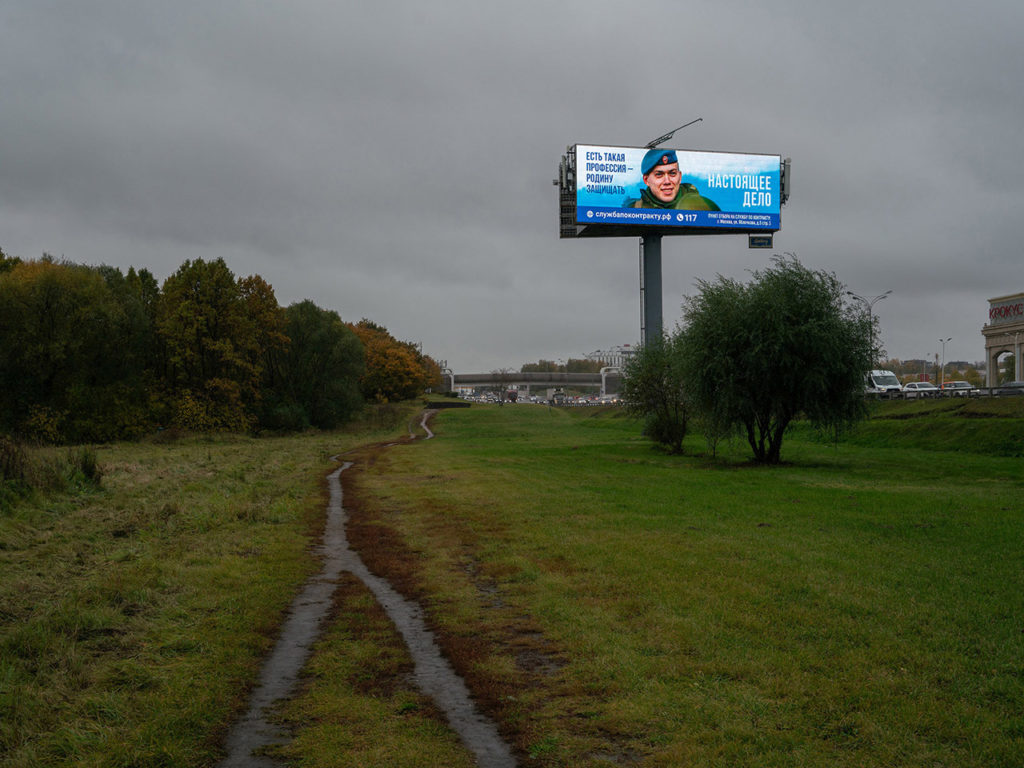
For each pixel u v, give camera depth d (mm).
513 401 190625
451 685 7555
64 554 13188
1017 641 8164
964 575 11352
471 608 10289
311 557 14156
